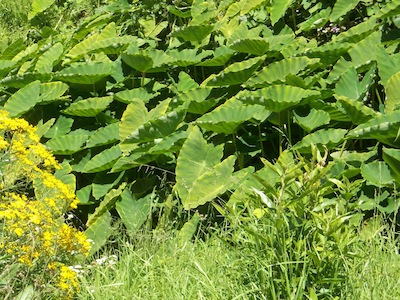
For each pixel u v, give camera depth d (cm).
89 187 445
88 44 543
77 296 338
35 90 474
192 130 411
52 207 340
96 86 491
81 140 452
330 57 452
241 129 446
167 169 437
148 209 410
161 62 486
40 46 558
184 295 318
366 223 372
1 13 732
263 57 445
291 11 546
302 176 303
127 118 444
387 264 323
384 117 383
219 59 469
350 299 302
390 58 426
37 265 317
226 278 320
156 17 569
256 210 311
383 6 489
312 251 300
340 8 489
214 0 586
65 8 702
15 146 346
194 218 388
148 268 350
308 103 416
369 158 404
